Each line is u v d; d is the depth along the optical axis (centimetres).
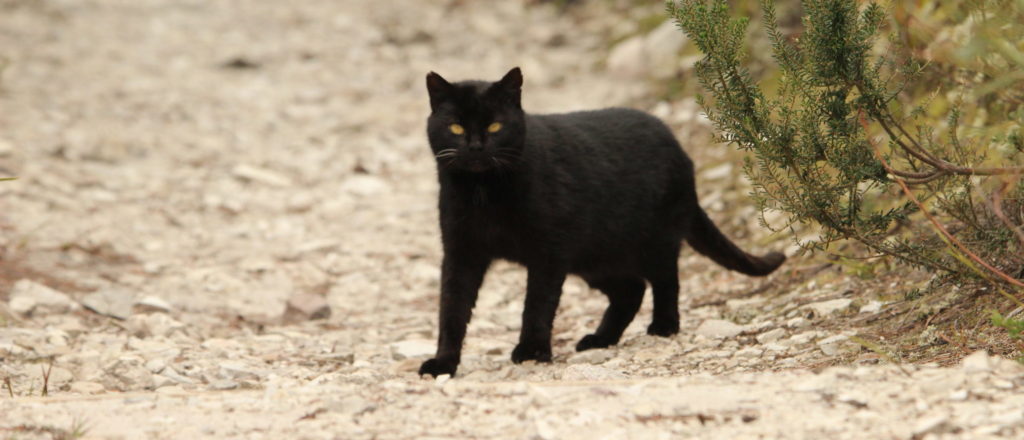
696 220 1109
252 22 3019
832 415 606
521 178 949
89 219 1564
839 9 780
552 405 665
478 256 993
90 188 1720
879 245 850
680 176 1077
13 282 1239
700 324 1065
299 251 1515
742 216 1450
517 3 3136
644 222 1041
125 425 654
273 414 672
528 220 955
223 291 1320
